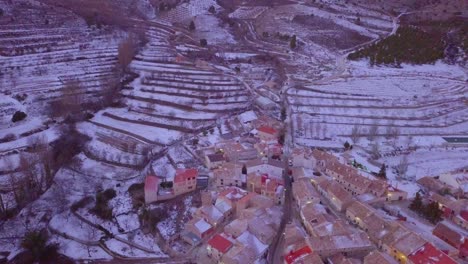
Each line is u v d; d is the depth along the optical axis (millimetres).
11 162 142625
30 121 172375
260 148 149875
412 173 145125
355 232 107938
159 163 147375
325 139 167875
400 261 101562
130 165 146750
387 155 157750
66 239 118375
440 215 119000
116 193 132750
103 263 109250
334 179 137000
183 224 119625
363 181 129125
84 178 140500
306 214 115875
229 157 146000
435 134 177000
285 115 179875
